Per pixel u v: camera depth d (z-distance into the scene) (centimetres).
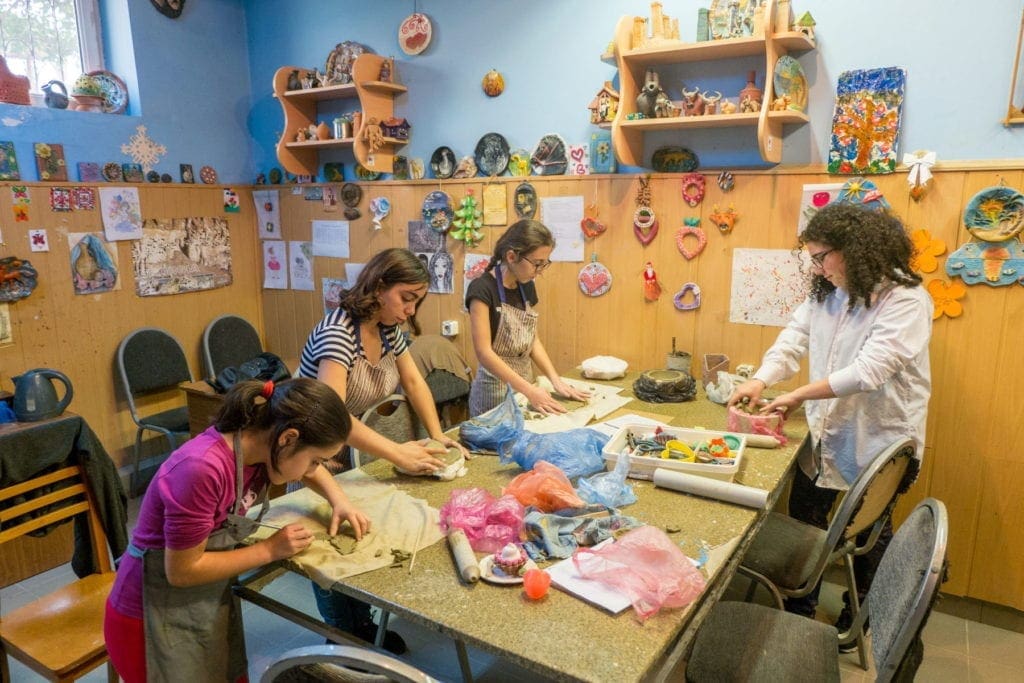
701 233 267
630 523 148
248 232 407
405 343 204
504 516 145
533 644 111
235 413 125
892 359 187
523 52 303
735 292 264
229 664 143
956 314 226
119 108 348
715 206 262
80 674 165
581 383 269
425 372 317
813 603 227
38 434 205
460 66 321
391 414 201
